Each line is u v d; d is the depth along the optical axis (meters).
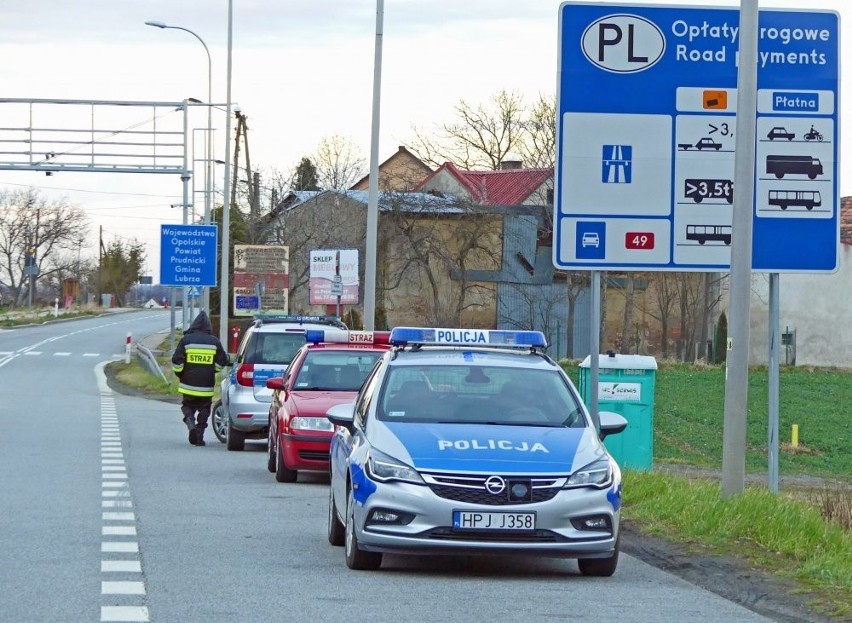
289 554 11.85
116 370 52.44
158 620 8.73
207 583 10.21
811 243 16.86
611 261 16.95
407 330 12.83
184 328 53.72
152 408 34.72
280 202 80.69
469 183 78.50
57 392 40.81
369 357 20.42
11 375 49.25
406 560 11.72
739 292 13.91
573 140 16.91
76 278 154.00
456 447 10.68
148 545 12.21
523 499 10.34
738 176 13.92
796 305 68.75
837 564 10.76
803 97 16.81
